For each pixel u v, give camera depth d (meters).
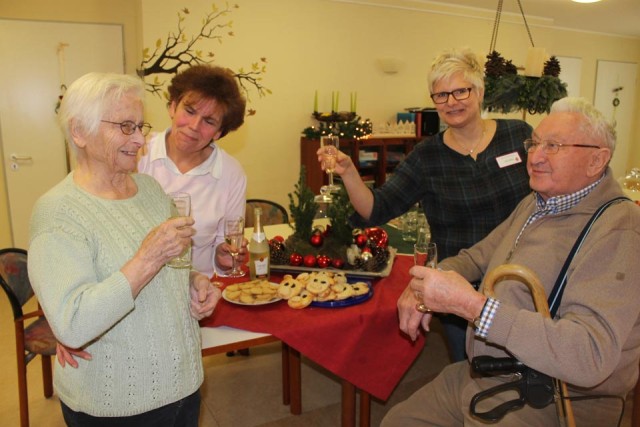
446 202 2.11
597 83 7.78
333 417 2.56
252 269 1.98
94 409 1.19
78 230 1.10
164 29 4.33
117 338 1.17
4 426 2.47
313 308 1.80
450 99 1.95
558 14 6.34
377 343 1.80
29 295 2.39
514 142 2.04
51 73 4.45
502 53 6.44
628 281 1.20
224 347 1.60
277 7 4.84
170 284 1.27
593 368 1.15
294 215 2.23
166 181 1.90
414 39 5.70
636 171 3.96
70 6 4.40
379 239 2.28
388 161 5.44
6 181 4.48
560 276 1.33
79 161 1.20
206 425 2.49
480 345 1.52
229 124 1.83
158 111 4.43
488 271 1.62
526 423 1.38
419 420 1.63
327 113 5.16
